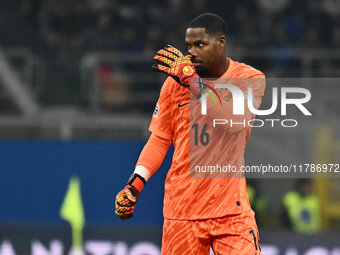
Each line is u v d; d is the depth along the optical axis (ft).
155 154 45.37
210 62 42.83
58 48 143.64
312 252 96.94
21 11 151.53
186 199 43.93
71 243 98.53
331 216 111.96
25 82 137.69
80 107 132.87
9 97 135.13
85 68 132.36
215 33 42.63
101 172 101.04
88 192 100.58
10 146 100.94
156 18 148.05
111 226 99.30
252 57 136.98
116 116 128.57
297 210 112.06
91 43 142.20
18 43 147.02
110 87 131.75
